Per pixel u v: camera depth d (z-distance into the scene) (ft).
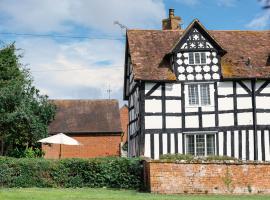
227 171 59.41
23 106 83.71
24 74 99.96
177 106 79.77
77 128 122.62
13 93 84.02
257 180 59.77
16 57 104.27
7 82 95.09
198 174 58.95
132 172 63.67
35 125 84.58
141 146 77.82
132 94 89.81
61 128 121.80
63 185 63.10
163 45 87.25
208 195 57.72
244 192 59.16
